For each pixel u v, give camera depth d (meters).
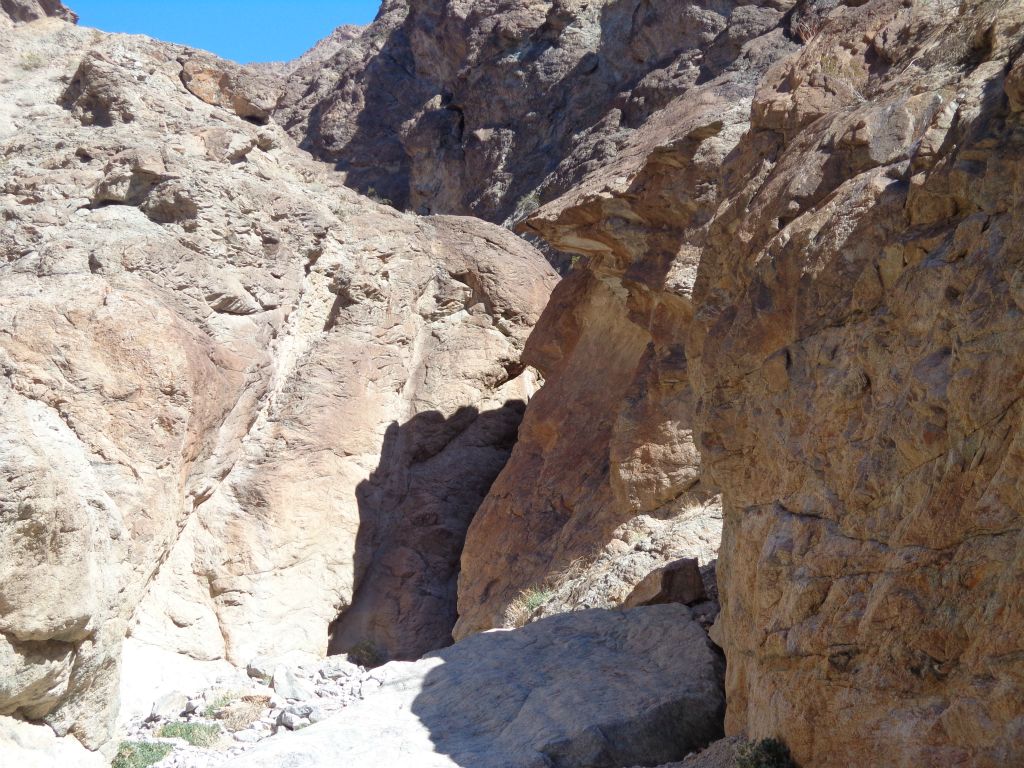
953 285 7.31
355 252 25.95
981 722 6.18
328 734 11.15
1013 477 6.30
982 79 8.52
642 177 17.12
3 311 18.53
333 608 22.91
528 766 9.95
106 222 21.91
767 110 11.46
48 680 9.65
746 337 9.84
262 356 23.00
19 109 25.23
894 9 11.05
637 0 38.84
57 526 9.45
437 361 27.31
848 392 8.30
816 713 7.69
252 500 22.45
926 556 6.93
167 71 26.05
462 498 26.05
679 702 10.92
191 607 20.78
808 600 8.01
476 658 13.33
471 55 44.91
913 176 8.34
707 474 10.63
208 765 11.66
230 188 23.12
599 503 18.61
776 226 9.89
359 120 50.44
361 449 24.72
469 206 42.44
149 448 19.20
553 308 23.80
